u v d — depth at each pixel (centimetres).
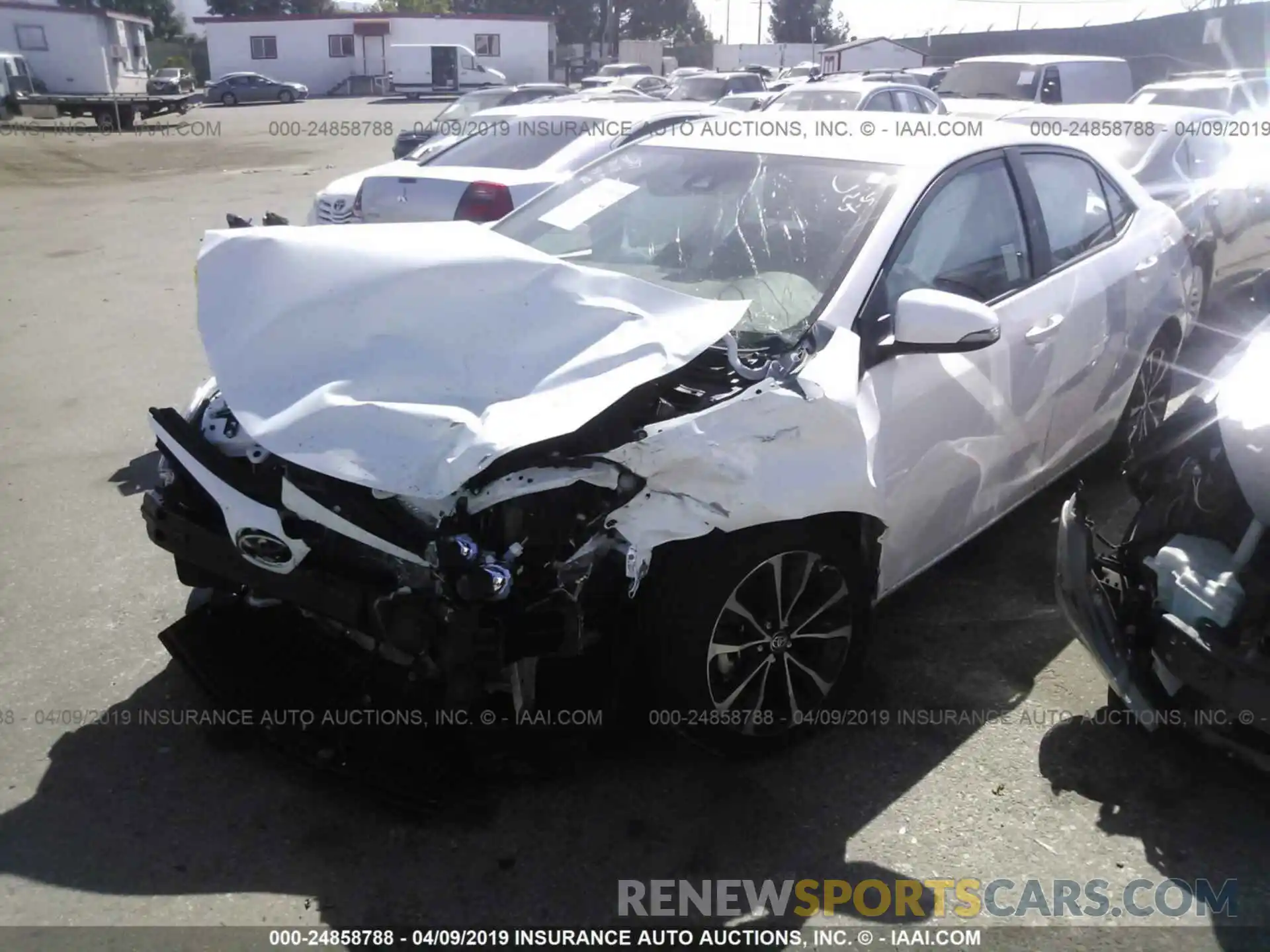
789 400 286
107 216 1409
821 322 310
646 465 267
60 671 362
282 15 4609
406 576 268
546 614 264
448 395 274
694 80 2270
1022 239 393
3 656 370
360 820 295
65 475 531
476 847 285
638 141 442
